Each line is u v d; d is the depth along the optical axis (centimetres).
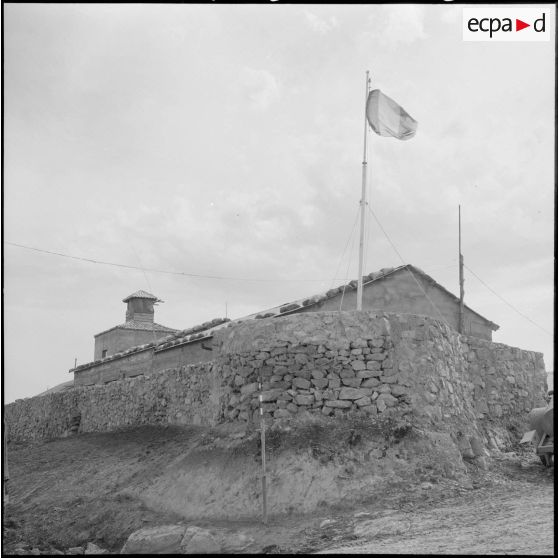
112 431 2717
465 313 2534
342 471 1439
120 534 1491
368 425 1540
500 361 2042
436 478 1440
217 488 1509
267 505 1406
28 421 3616
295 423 1567
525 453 1816
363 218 1866
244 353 1697
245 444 1575
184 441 2067
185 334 2862
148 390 2542
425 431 1545
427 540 1053
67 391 3241
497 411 1958
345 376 1598
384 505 1338
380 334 1619
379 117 1908
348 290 2208
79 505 1808
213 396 1805
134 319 4206
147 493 1672
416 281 2372
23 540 1587
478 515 1186
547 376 2298
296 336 1642
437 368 1667
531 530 1029
